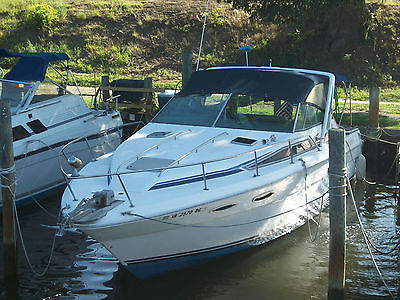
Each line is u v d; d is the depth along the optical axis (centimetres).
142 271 688
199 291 691
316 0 1853
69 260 780
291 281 715
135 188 679
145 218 624
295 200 803
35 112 1002
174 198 659
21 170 949
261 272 739
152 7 2703
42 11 2588
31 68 1055
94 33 2552
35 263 771
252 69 908
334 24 2272
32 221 923
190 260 714
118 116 1174
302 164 788
